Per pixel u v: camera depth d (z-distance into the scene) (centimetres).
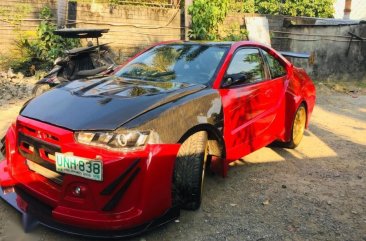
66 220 287
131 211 288
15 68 947
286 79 509
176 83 380
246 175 446
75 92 349
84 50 742
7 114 644
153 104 316
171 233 318
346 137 631
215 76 389
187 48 443
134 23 1052
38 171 317
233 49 425
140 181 288
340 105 924
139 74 414
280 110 482
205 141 350
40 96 359
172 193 325
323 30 1237
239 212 358
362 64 1309
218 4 1088
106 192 281
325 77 1263
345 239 323
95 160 278
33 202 315
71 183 288
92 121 294
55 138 294
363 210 375
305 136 623
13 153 335
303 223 345
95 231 288
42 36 958
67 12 973
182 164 334
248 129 416
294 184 427
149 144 292
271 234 324
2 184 344
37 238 303
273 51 507
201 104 345
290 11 2000
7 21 956
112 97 330
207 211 357
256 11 2055
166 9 1077
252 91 423
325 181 441
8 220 324
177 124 314
